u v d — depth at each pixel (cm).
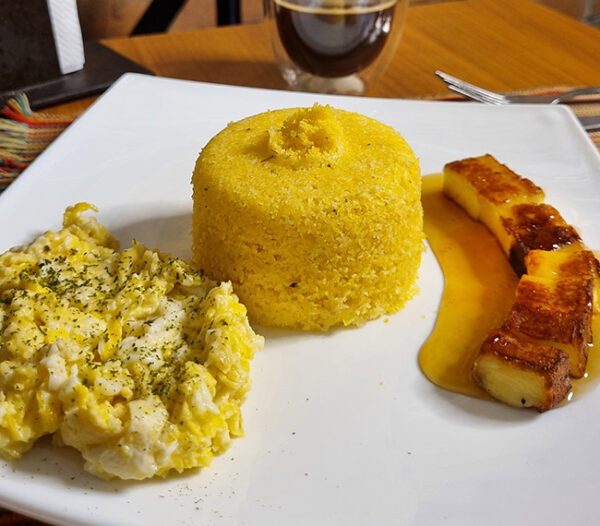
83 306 20
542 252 23
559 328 20
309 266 21
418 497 17
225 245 22
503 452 18
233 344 18
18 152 29
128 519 16
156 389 18
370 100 32
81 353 18
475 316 22
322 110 23
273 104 31
